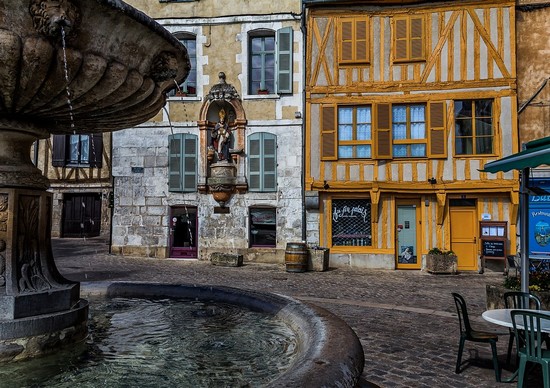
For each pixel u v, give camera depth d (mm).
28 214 3873
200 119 17188
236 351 3768
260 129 16828
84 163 25391
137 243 17344
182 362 3508
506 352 5543
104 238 25141
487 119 15562
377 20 16125
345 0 16000
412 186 15648
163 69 3826
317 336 3025
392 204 15828
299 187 16453
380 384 4383
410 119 15945
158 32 3500
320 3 16094
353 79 16188
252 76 17422
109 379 3143
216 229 16906
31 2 2840
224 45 17203
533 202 14336
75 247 20562
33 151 25672
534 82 15477
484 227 15109
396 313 7906
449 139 15617
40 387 3004
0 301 3529
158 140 17422
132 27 3318
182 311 5234
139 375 3217
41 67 3023
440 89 15695
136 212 17406
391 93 15930
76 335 3947
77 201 25859
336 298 9516
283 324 4168
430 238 15633
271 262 16312
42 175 4086
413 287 11445
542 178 14172
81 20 3045
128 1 17562
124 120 4312
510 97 15336
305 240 16188
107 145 25406
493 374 4711
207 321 4797
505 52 15438
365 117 16172
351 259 15805
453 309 8445
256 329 4285
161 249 17156
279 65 16797
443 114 15609
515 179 14938
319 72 16359
